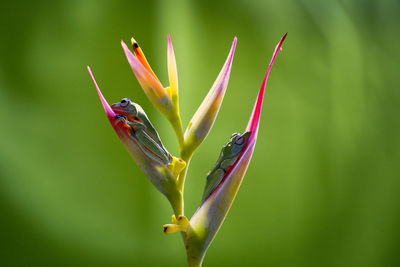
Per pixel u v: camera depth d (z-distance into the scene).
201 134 1.55
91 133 3.29
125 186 3.36
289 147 3.94
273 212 3.88
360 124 4.21
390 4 4.35
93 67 3.29
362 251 4.19
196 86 3.56
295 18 3.96
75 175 3.25
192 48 3.54
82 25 3.27
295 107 3.96
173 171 1.54
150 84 1.55
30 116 3.14
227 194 1.54
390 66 4.35
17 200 3.08
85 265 3.24
